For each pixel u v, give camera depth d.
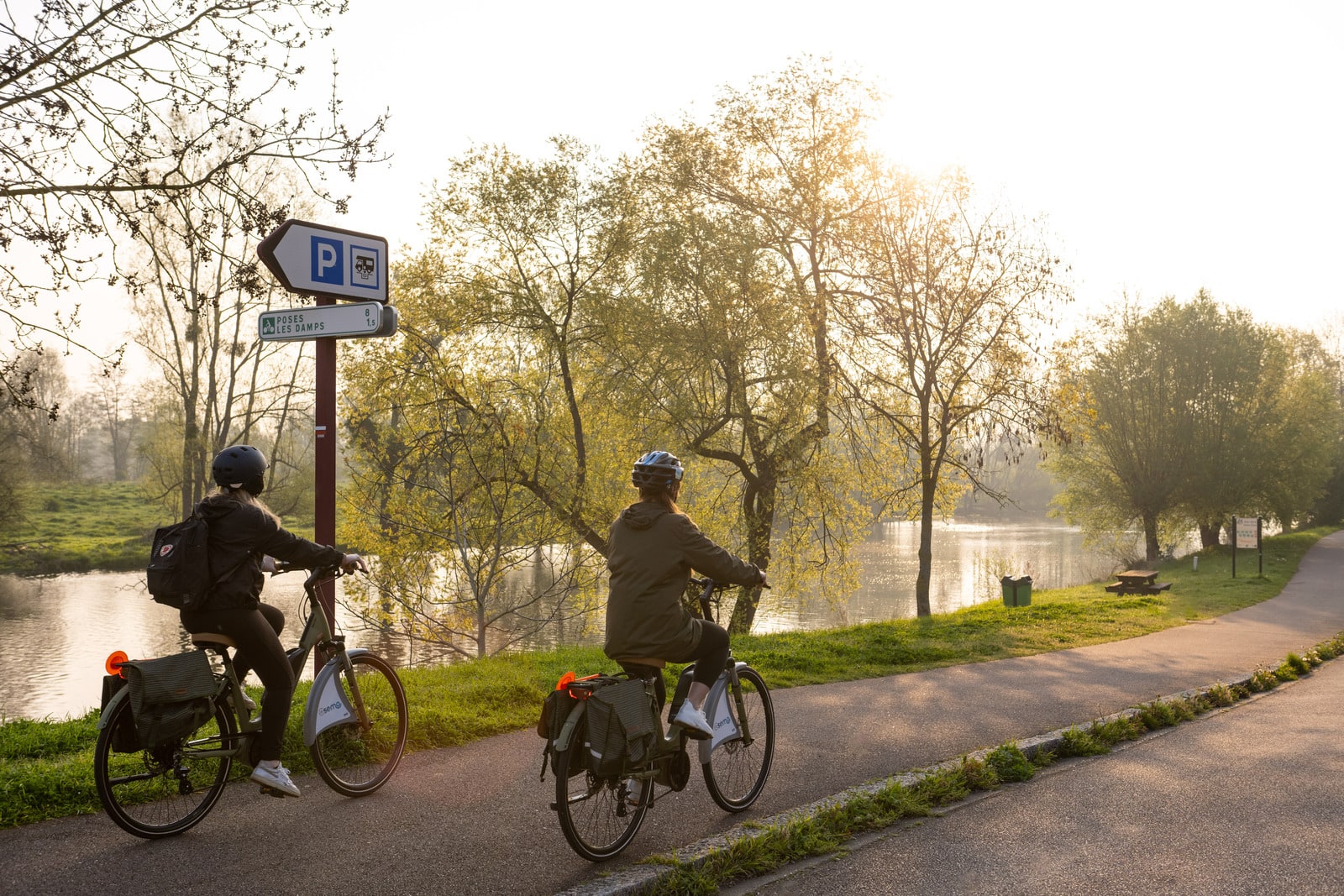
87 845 4.02
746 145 22.47
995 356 22.11
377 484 21.08
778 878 4.02
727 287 20.95
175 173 9.23
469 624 22.86
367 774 5.01
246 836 4.21
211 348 35.25
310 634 4.83
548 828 4.40
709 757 4.57
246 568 4.32
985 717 7.44
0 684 22.61
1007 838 4.59
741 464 22.67
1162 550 49.56
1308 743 6.99
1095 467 44.59
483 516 20.97
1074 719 7.43
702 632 4.49
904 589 41.47
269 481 37.53
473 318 21.77
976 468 23.47
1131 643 13.57
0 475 45.09
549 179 21.66
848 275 22.73
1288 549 41.19
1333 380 70.81
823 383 21.39
